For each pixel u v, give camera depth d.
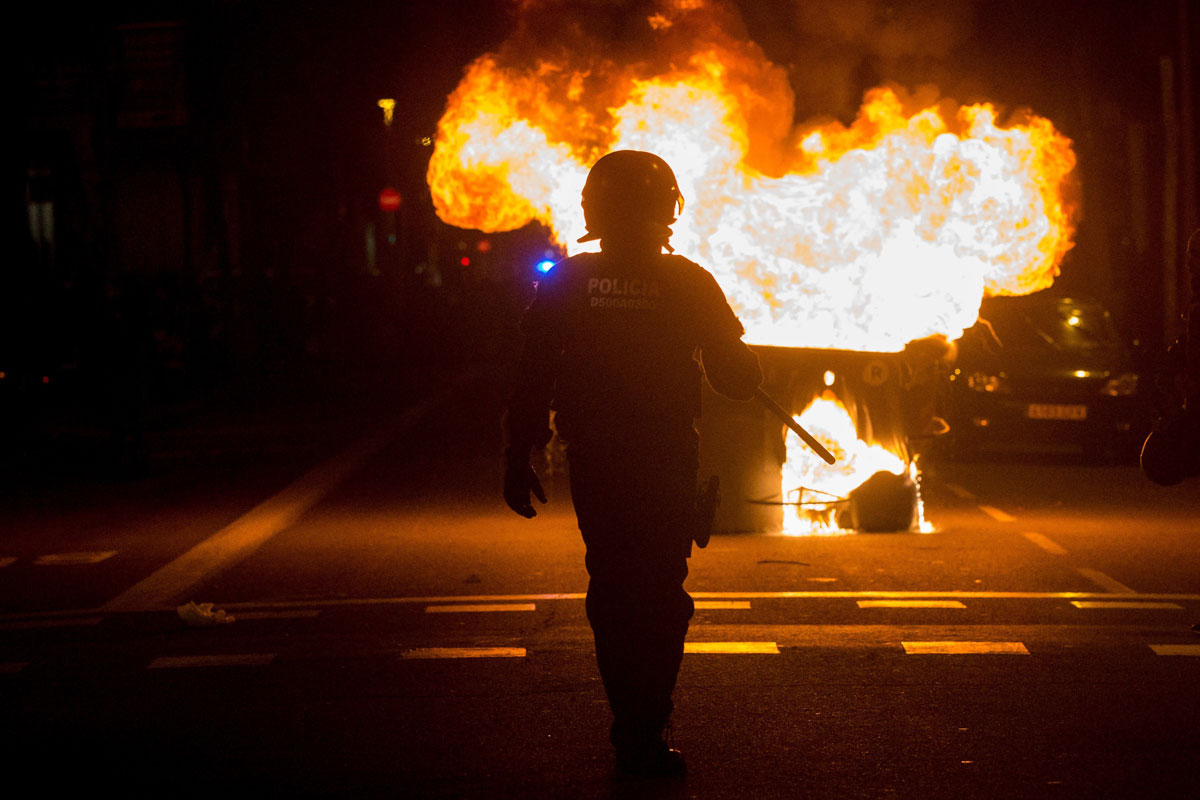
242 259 69.62
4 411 51.09
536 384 13.12
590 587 13.16
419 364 82.19
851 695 15.82
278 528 29.47
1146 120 71.31
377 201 89.50
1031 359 43.09
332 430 48.84
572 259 13.34
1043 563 24.52
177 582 23.72
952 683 16.31
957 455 43.16
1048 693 15.85
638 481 12.84
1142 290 71.00
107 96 46.66
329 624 20.00
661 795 12.53
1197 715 14.95
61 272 58.75
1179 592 21.86
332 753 13.92
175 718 15.27
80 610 21.56
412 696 15.98
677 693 15.96
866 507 28.27
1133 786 12.69
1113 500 33.28
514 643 18.55
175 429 49.03
